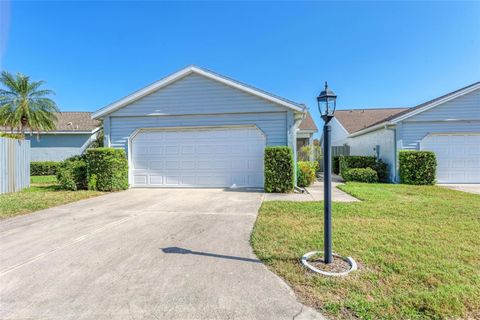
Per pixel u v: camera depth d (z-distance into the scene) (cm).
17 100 1967
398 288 282
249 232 489
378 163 1376
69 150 2138
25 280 314
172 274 326
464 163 1215
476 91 1198
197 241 445
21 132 2027
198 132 1093
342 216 583
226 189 1043
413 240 426
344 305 254
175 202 786
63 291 289
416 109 1237
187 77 1088
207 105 1077
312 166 1238
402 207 668
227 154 1078
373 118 2252
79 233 493
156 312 250
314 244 415
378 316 238
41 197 865
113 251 404
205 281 308
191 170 1096
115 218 603
